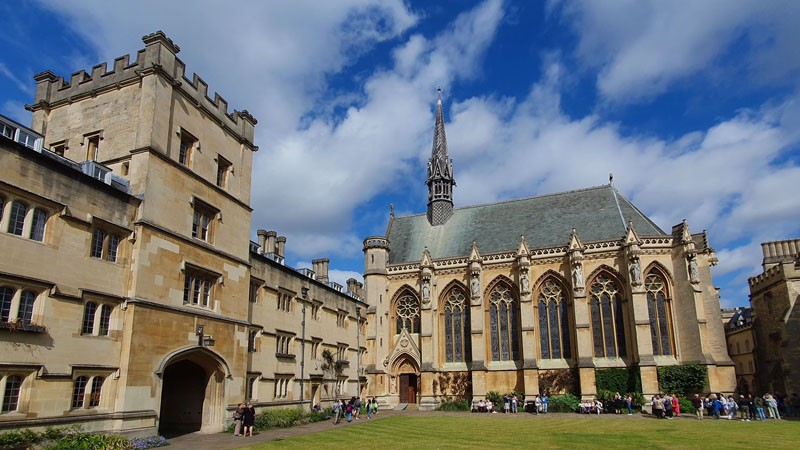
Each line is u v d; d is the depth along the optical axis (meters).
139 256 26.88
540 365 56.47
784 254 63.97
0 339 20.20
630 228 54.97
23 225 21.95
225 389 32.28
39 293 22.12
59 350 22.56
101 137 30.25
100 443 21.88
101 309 25.08
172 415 32.84
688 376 50.19
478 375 56.53
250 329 37.78
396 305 65.38
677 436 29.03
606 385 52.84
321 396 47.88
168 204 29.53
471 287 60.03
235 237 36.06
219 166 36.12
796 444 25.08
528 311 56.94
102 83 31.25
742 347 74.38
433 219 72.19
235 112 37.91
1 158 21.05
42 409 21.59
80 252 24.12
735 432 30.89
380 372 61.28
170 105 30.52
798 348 46.38
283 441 27.19
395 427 35.59
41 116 32.34
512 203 70.00
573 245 56.72
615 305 55.66
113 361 25.17
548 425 36.84
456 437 29.17
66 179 23.75
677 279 54.06
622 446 24.94
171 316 28.56
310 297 47.69
